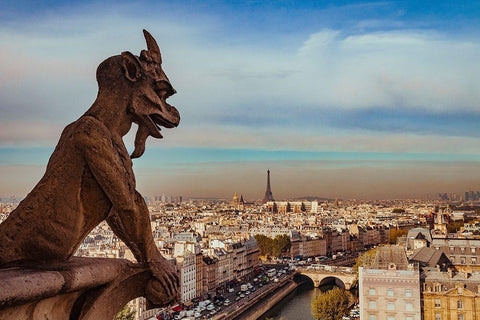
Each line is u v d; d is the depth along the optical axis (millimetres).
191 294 196875
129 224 11617
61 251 10984
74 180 11031
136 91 12094
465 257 170625
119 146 11672
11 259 10672
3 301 8727
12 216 10828
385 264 117562
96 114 11805
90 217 11398
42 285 9547
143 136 12391
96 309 11234
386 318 114688
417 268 115500
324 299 150625
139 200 11711
